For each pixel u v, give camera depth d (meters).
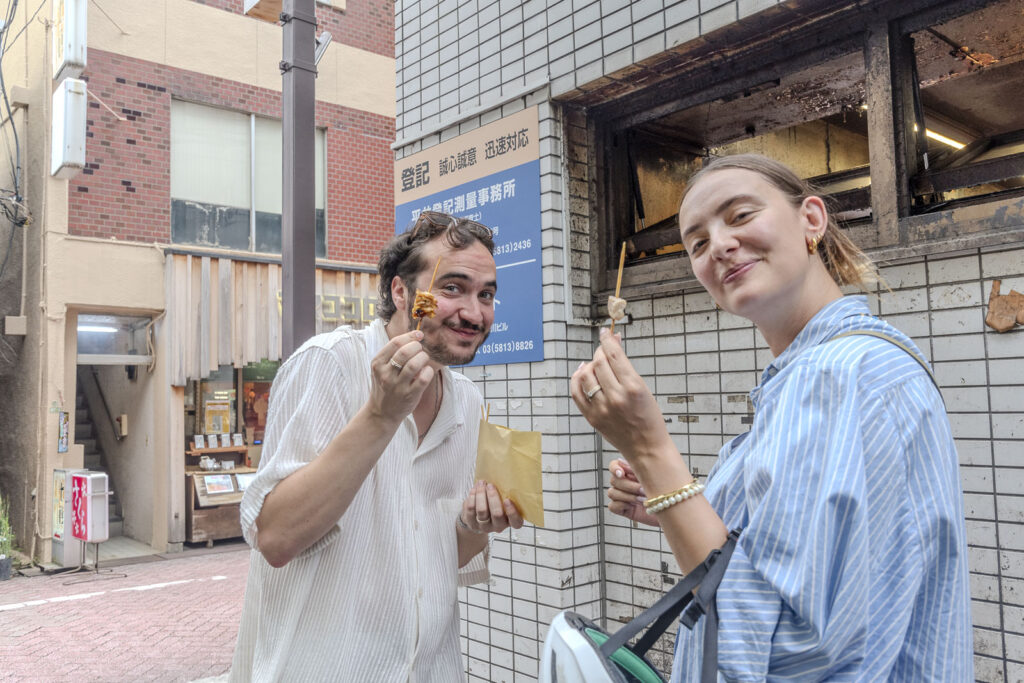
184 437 9.77
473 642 3.57
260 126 10.15
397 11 4.19
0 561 7.82
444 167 3.81
